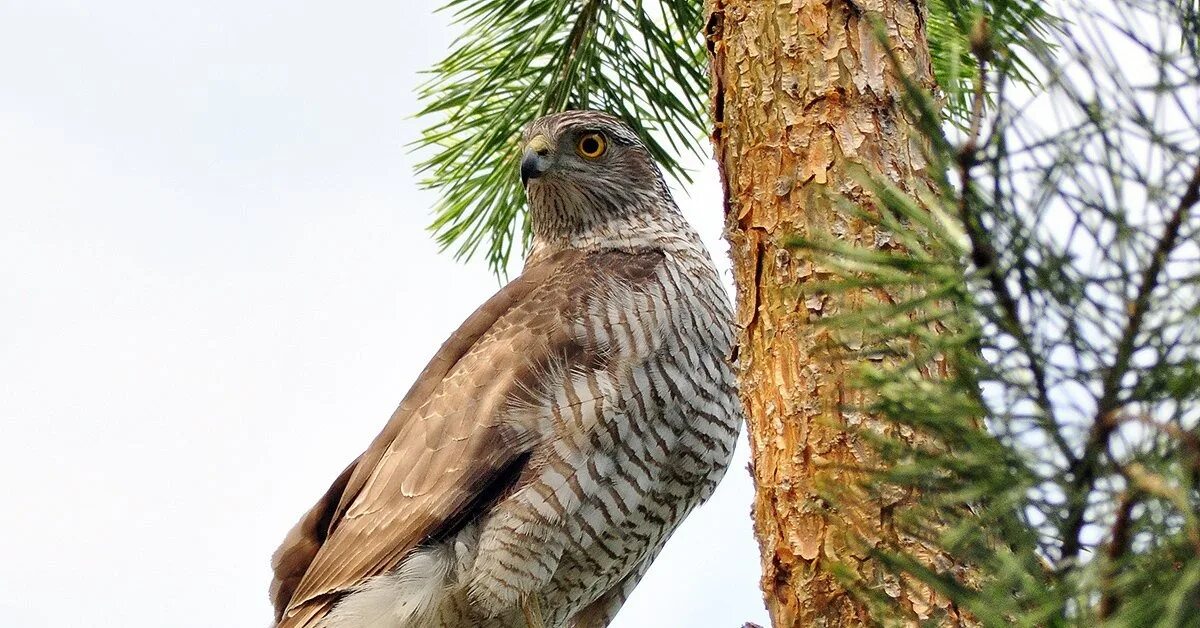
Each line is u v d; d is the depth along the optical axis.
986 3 8.13
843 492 6.11
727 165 8.00
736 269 7.85
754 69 7.90
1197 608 3.34
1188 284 3.56
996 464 3.74
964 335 3.86
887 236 7.16
